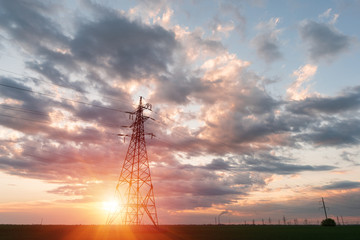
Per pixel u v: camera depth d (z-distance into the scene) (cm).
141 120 9662
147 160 9256
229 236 7794
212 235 8081
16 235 7138
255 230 11562
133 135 9488
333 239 6694
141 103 9844
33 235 7144
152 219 8725
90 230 8938
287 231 10675
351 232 9656
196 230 11012
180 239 6631
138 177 8962
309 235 8106
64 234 7500
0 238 6325
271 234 8625
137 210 8594
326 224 16300
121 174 8994
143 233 8119
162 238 6656
